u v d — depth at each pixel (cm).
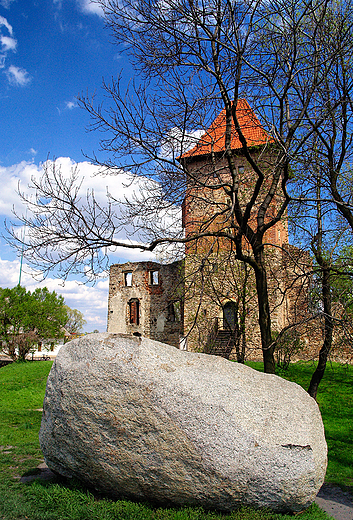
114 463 418
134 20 662
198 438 402
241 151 981
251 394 439
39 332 2961
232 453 398
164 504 417
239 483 395
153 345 459
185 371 443
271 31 725
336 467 655
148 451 409
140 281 2705
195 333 1564
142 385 420
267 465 399
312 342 1547
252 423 416
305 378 1338
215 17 642
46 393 466
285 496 401
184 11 646
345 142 792
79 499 418
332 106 760
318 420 448
